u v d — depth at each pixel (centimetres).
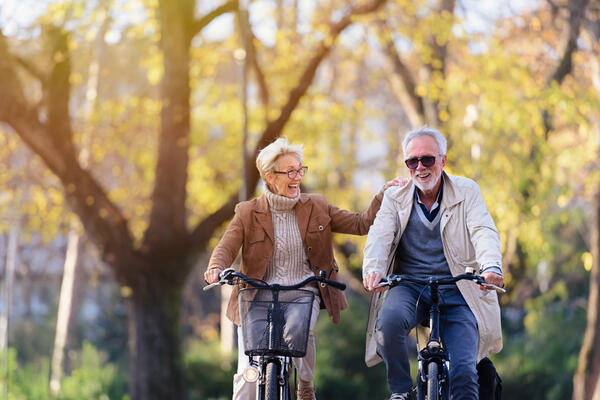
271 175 703
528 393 2964
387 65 2184
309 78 1930
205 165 2514
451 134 1966
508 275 1952
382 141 2859
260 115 2394
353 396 2916
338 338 3045
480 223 644
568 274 3192
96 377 2816
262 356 639
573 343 3030
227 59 2406
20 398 2455
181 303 1983
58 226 2478
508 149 1922
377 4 1911
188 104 1927
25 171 2322
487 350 662
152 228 1922
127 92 2644
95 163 2492
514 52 2045
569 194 2047
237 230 704
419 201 674
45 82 1909
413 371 2419
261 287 625
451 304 657
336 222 727
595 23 2103
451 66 2166
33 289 3919
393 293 655
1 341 2847
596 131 2053
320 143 2456
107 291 4222
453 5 2095
